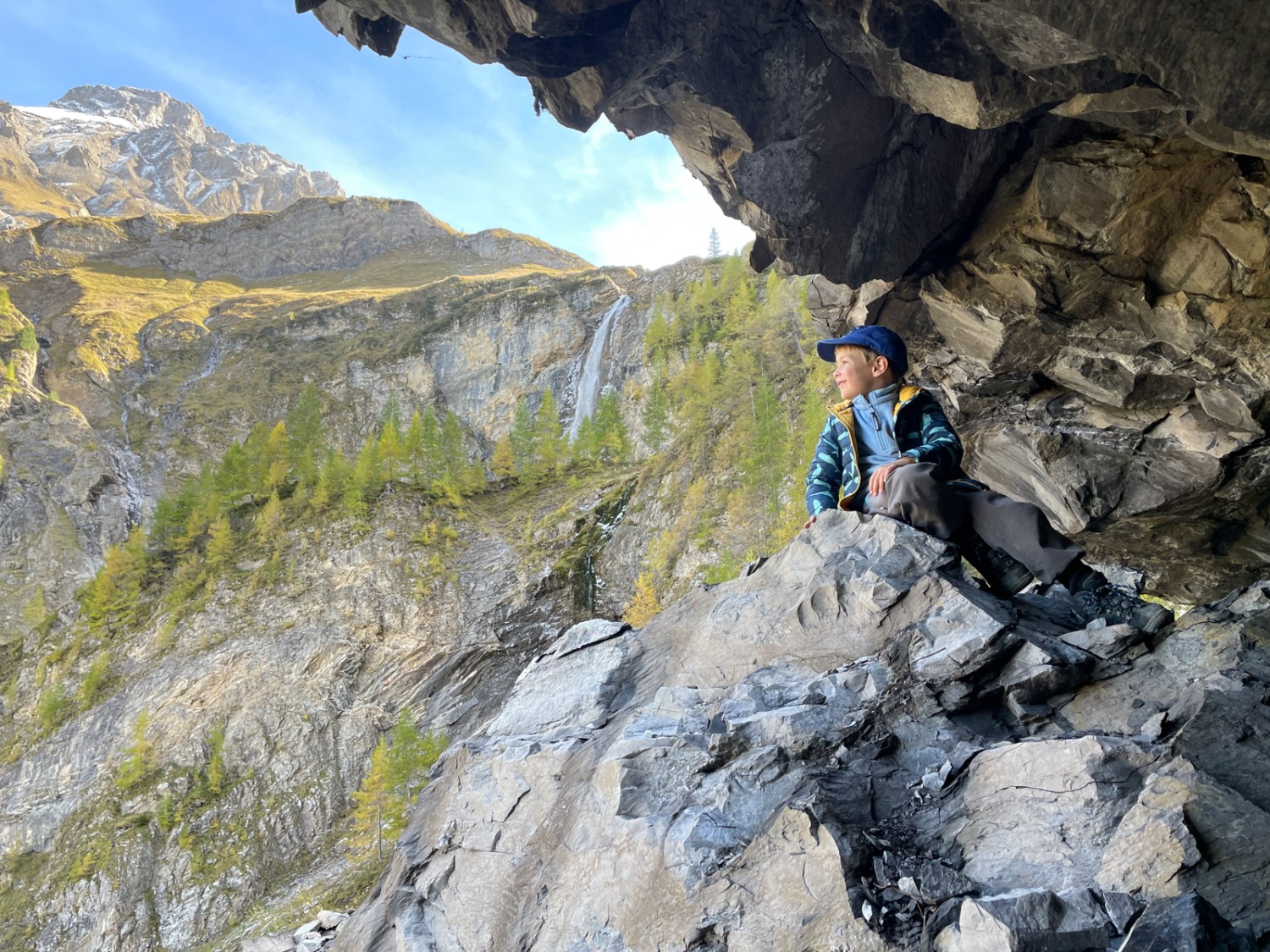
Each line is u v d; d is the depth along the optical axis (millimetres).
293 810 46781
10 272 139875
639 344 95312
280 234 178875
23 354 104375
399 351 110438
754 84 10977
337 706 52656
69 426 94062
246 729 50625
